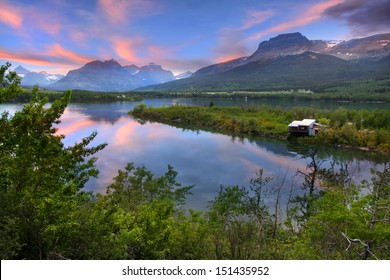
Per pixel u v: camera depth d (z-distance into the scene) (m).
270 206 40.16
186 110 138.50
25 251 10.95
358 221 17.11
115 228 14.35
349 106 185.75
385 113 97.75
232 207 31.64
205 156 69.69
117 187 30.75
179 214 25.95
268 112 132.88
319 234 19.20
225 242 18.27
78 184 13.48
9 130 10.84
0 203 10.06
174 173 37.81
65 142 81.88
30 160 11.16
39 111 11.38
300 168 60.84
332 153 75.88
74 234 11.48
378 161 68.69
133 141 85.81
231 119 116.12
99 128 107.56
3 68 10.86
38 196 11.10
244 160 66.62
